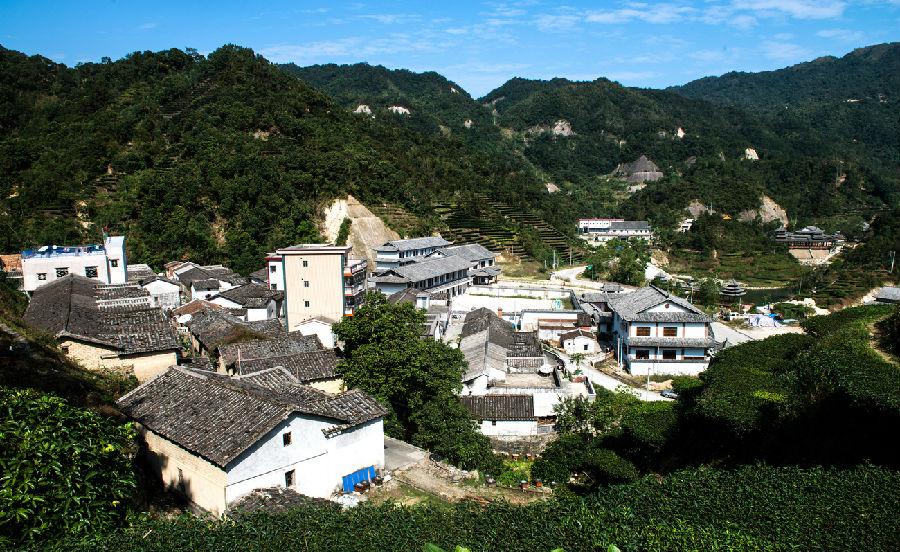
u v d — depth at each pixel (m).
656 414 26.34
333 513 15.50
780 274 107.50
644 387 43.81
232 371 31.78
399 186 97.38
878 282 92.56
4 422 13.48
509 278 86.38
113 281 49.84
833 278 98.06
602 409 30.75
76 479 13.49
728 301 84.88
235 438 17.58
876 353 23.59
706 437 23.97
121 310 33.72
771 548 11.70
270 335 38.47
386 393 27.72
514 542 12.97
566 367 46.19
